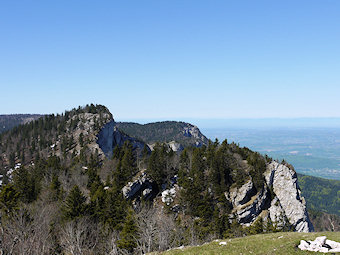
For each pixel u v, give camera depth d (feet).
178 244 195.21
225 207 298.35
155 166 345.10
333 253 79.25
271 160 395.75
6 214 186.60
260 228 272.72
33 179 308.81
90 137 633.20
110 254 163.63
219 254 88.99
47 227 164.96
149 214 214.28
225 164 343.67
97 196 244.83
